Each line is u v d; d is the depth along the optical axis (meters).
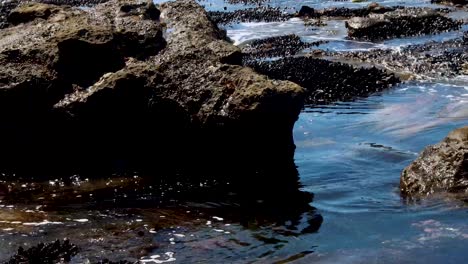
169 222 10.14
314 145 14.19
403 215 9.88
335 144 14.23
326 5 40.62
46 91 12.93
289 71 22.34
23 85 12.77
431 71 21.50
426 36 28.11
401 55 24.34
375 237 9.18
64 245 9.09
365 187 11.42
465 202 9.95
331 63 23.23
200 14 17.41
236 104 12.58
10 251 9.16
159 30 15.66
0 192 11.66
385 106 17.61
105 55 14.04
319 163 12.91
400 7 34.78
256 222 10.09
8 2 38.12
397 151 13.42
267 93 12.52
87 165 12.90
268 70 22.67
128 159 13.01
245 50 27.27
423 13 30.80
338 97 19.00
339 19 34.44
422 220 9.59
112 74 12.88
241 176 12.41
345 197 10.98
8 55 13.50
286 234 9.55
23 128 12.87
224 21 35.56
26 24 15.78
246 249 9.06
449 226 9.25
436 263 8.16
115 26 15.63
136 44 15.20
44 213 10.56
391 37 28.47
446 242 8.75
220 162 13.00
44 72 13.17
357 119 16.38
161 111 12.84
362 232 9.41
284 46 27.55
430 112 16.52
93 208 10.81
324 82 20.72
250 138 12.81
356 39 28.62
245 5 43.22
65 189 11.80
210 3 45.16
